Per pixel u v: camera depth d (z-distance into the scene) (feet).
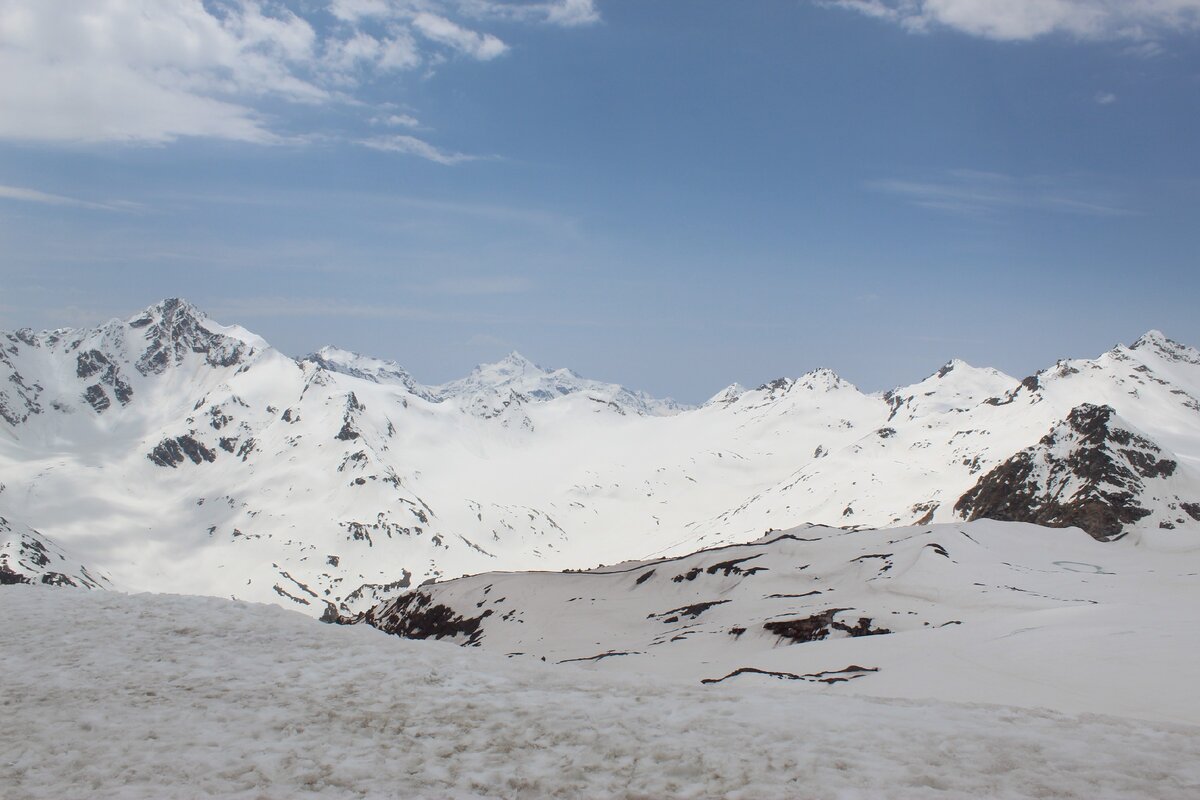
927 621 270.46
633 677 84.12
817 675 149.89
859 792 50.83
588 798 51.21
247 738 60.85
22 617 98.63
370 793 51.72
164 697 70.28
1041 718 68.74
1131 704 110.22
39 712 66.13
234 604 113.39
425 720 64.90
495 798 51.44
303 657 84.94
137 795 50.98
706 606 387.96
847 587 358.64
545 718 65.16
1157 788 52.08
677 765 55.31
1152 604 200.34
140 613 103.91
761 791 51.11
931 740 60.75
